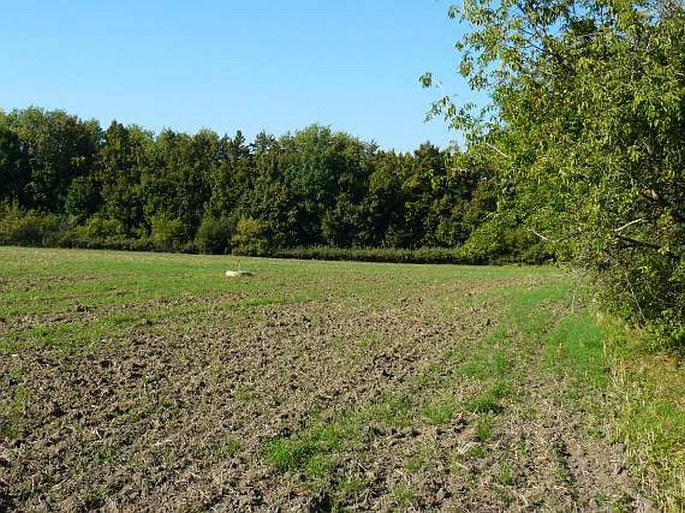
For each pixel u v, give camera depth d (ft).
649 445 27.32
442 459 26.23
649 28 28.37
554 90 33.04
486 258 205.77
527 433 29.89
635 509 22.57
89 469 24.54
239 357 45.03
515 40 32.78
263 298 81.00
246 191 243.81
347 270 150.92
